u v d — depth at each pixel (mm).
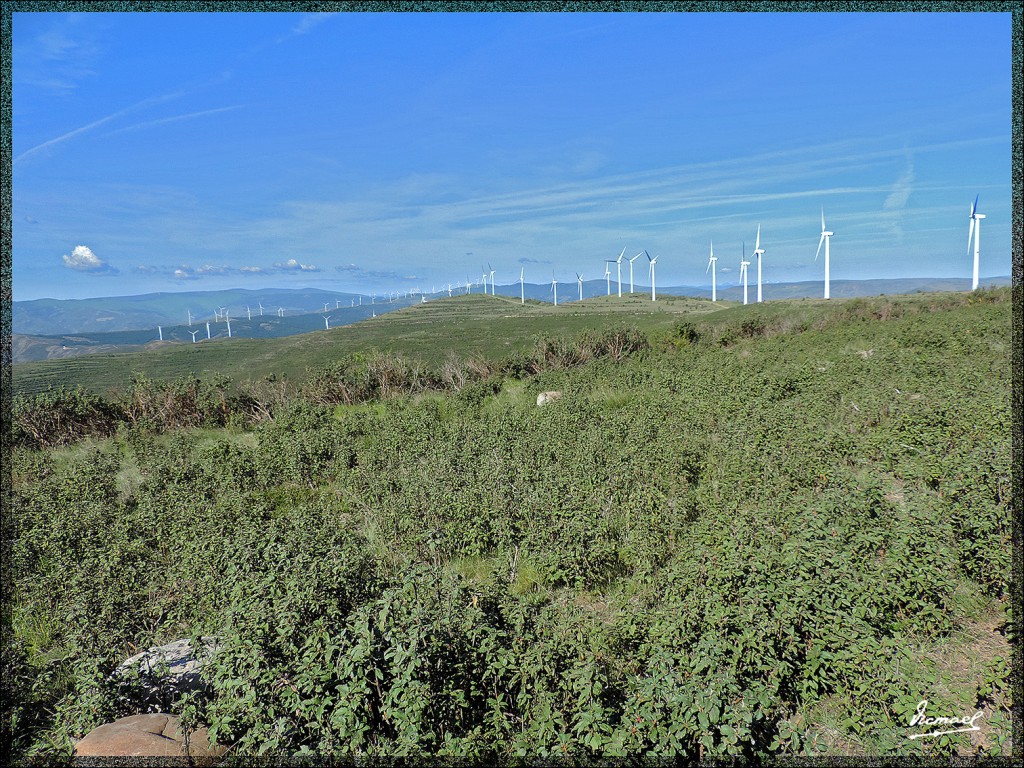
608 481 11430
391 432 17453
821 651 5758
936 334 23766
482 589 7070
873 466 11445
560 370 28875
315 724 5180
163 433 22500
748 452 11992
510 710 5723
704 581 7090
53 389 23875
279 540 9039
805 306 54531
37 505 13008
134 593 8461
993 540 7191
